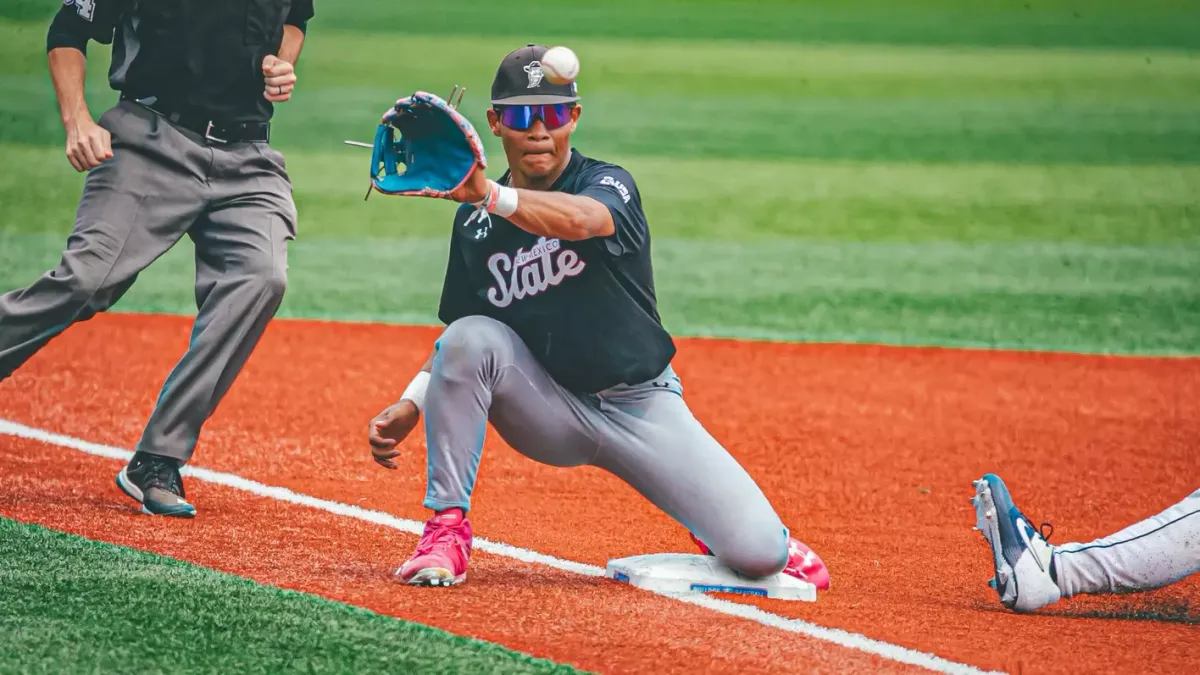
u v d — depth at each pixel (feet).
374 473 67.97
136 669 39.14
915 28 264.11
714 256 138.62
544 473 69.82
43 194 147.64
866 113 206.80
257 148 59.52
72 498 59.00
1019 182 172.86
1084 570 48.34
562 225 45.42
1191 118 205.26
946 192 167.53
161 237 57.88
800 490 69.67
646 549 56.90
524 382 49.01
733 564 49.98
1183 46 251.60
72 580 46.80
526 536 58.29
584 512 62.90
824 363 101.35
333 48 231.09
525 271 48.96
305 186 159.22
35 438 70.13
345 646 41.63
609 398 50.31
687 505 49.70
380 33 243.60
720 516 49.21
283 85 58.70
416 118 43.39
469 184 43.14
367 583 48.78
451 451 48.85
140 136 57.47
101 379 85.05
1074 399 92.53
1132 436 83.35
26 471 63.46
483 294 49.88
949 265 137.59
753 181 170.30
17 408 76.54
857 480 71.87
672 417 50.06
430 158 43.80
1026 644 45.37
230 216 58.75
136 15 57.52
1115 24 266.98
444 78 214.28
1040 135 195.93
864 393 92.73
